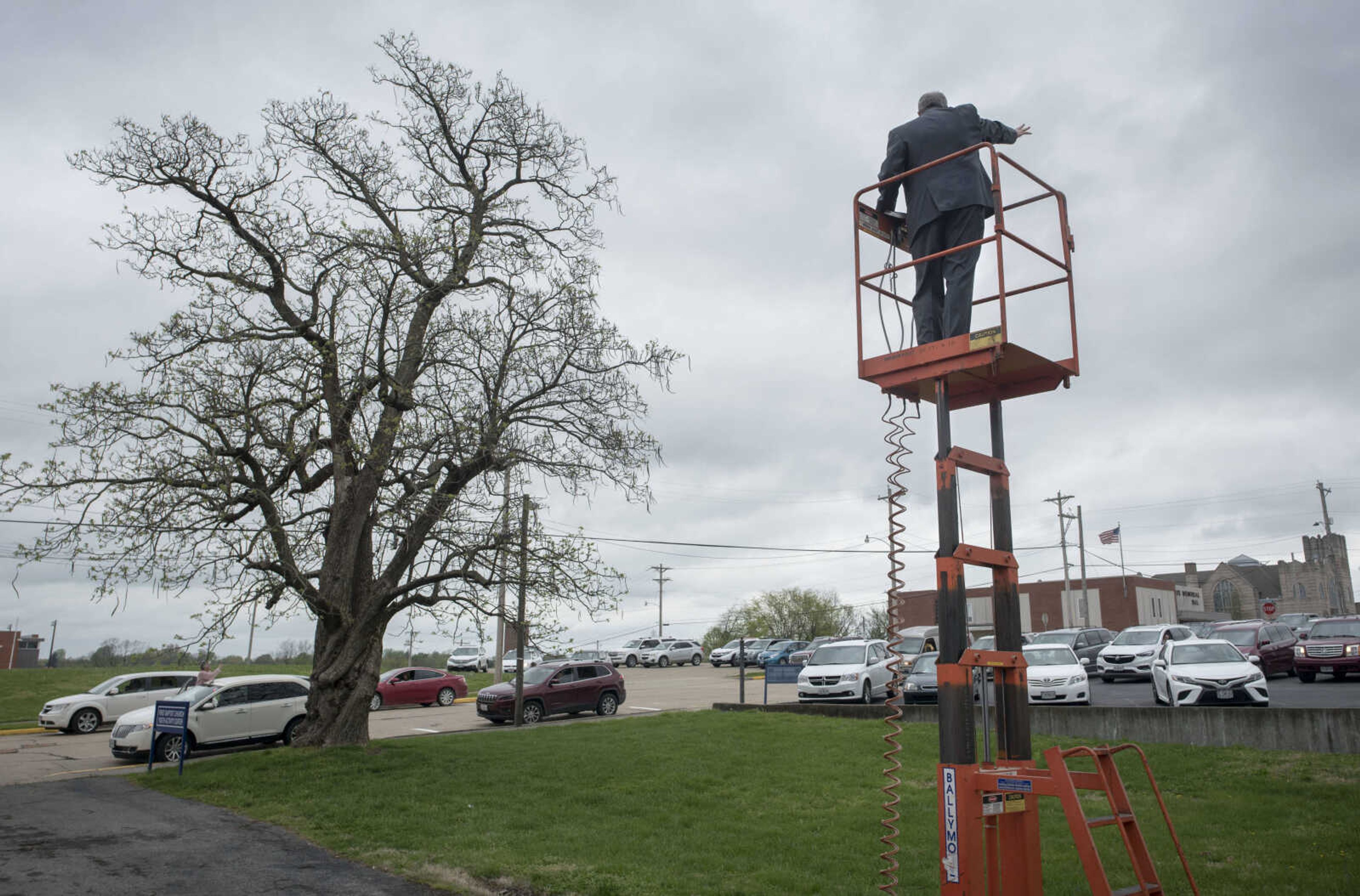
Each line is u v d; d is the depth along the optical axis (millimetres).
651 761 15297
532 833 10289
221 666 20375
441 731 24250
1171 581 96562
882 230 6828
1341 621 25234
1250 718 14531
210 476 15117
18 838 10719
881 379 6133
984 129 6352
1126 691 25625
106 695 25922
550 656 17031
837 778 13648
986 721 5598
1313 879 7895
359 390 15891
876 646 26797
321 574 16766
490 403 16844
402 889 8289
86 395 14359
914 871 8398
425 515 15891
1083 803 11656
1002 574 5895
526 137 18844
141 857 9688
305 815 11758
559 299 17516
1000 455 6285
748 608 76938
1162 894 4883
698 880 8133
